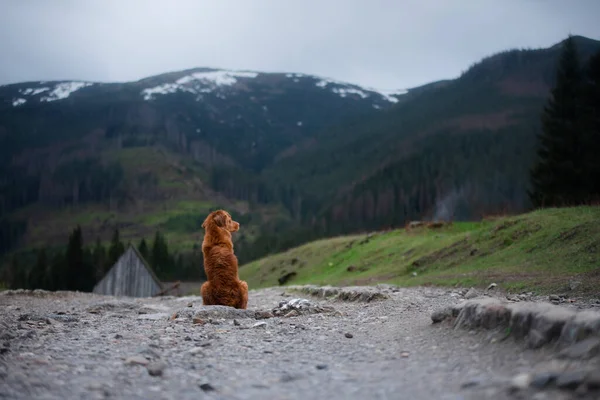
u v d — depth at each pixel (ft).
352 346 19.63
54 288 257.75
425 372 14.48
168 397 12.67
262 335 22.88
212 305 32.09
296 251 163.84
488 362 14.78
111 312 38.45
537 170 134.72
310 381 14.16
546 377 11.62
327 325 26.43
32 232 560.61
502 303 18.47
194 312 30.22
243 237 458.09
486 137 441.27
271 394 12.89
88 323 28.30
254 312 31.58
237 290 33.96
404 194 398.83
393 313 30.76
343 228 385.70
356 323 27.07
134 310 39.83
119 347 19.36
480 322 18.57
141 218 597.93
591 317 13.89
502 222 74.38
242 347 19.61
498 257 61.93
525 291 41.11
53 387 13.16
